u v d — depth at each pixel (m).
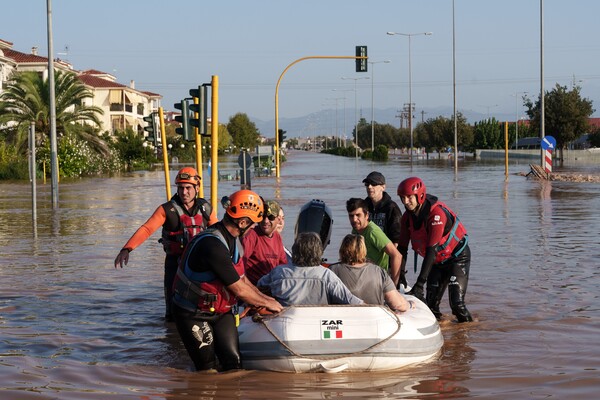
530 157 84.44
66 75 61.03
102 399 6.48
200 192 12.66
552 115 73.38
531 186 36.03
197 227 9.23
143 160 81.94
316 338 7.03
